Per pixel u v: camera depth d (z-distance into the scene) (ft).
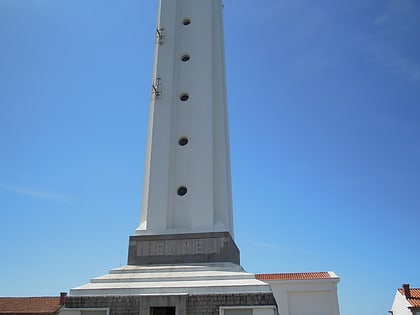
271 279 139.33
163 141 98.27
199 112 100.37
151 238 89.15
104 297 76.28
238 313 72.33
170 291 75.00
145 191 99.04
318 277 139.23
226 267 81.51
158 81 105.19
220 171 97.35
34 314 158.10
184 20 113.50
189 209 92.84
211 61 105.81
